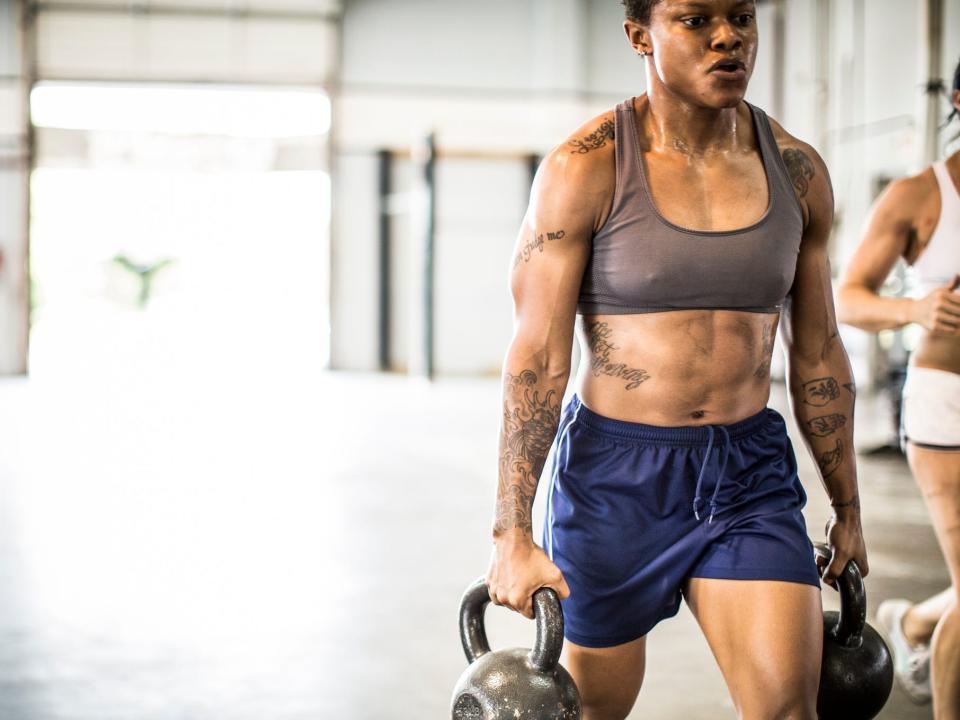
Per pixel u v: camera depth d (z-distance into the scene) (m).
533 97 14.77
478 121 14.79
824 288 1.68
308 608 3.59
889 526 4.96
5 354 13.60
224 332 19.61
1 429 8.23
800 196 1.63
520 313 1.60
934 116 5.17
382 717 2.64
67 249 19.59
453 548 4.47
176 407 9.84
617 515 1.64
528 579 1.47
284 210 18.94
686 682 2.91
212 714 2.67
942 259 2.23
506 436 1.57
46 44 14.16
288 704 2.73
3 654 3.13
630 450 1.63
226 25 14.44
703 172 1.58
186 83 14.45
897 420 7.12
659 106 1.59
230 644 3.22
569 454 1.68
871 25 10.43
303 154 14.77
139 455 6.98
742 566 1.56
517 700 1.37
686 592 1.64
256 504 5.41
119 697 2.79
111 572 4.07
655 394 1.62
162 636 3.29
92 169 14.47
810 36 11.02
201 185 18.81
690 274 1.56
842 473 1.70
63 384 11.97
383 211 14.73
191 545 4.52
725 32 1.46
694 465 1.62
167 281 20.42
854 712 1.65
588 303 1.64
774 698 1.48
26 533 4.73
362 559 4.28
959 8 8.80
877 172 10.42
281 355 16.33
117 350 16.48
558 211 1.55
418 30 14.66
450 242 14.94
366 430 8.43
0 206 13.89
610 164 1.57
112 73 14.30
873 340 10.13
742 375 1.63
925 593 3.80
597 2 14.74
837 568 1.68
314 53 14.59
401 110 14.72
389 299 14.84
